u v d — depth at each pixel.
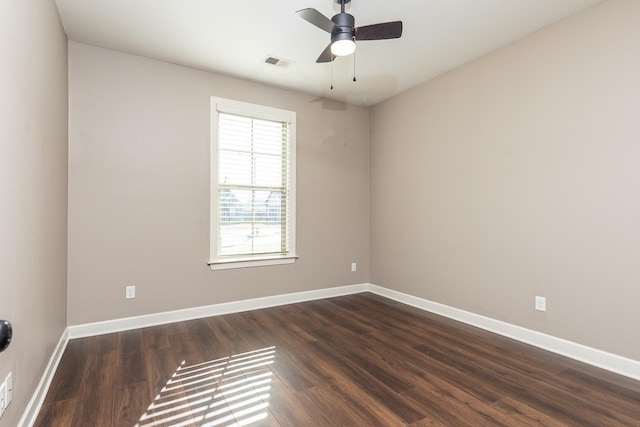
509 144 3.04
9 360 1.44
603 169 2.43
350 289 4.65
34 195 1.83
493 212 3.18
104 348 2.76
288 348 2.79
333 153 4.50
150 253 3.32
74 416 1.85
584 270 2.54
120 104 3.19
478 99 3.31
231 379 2.27
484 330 3.21
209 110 3.63
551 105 2.74
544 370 2.40
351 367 2.45
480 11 2.56
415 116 4.04
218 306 3.69
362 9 2.53
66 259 2.91
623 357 2.34
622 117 2.34
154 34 2.89
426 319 3.55
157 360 2.55
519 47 2.96
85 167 3.04
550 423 1.80
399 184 4.28
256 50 3.17
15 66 1.50
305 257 4.28
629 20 2.30
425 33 2.86
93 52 3.08
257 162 3.96
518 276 2.97
